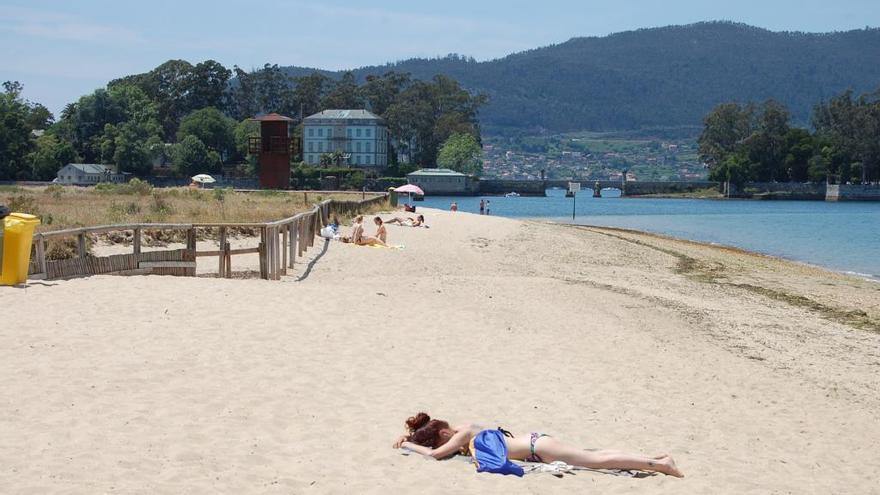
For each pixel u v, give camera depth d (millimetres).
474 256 33812
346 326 15477
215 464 8656
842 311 26156
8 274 16484
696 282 31734
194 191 74875
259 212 39688
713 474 9820
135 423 9734
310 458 9094
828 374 16766
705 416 12602
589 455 9484
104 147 164000
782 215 112375
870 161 196000
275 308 16141
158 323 14297
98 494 7617
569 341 16703
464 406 11727
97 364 11898
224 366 12375
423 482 8617
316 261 27703
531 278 26484
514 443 9602
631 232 65312
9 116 144500
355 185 176250
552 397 12648
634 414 12242
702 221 93625
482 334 16344
